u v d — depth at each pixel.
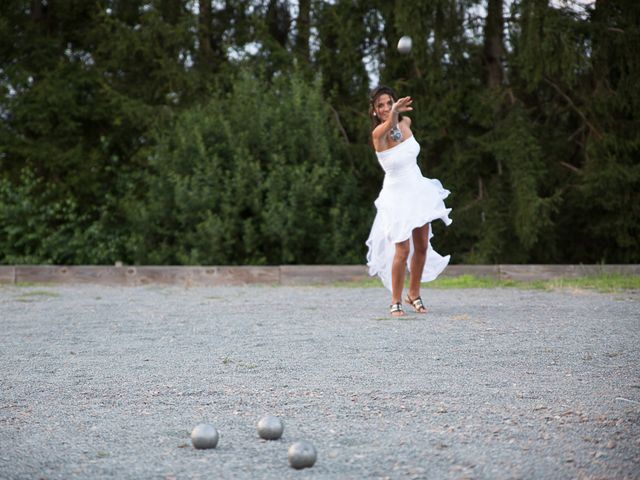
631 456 3.62
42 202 19.97
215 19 20.72
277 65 19.69
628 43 17.12
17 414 4.56
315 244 16.53
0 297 11.63
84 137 21.52
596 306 9.60
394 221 8.68
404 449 3.76
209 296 11.66
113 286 13.80
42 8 21.77
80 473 3.49
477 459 3.60
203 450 3.79
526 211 16.64
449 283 13.19
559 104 18.83
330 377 5.45
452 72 18.70
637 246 18.22
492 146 17.39
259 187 16.19
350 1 18.55
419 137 18.16
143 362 6.14
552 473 3.41
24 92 20.19
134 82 20.88
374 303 10.34
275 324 8.26
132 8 20.97
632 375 5.43
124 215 19.56
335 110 19.38
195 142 16.94
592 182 16.94
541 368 5.68
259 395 4.93
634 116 17.66
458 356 6.18
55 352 6.66
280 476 3.40
